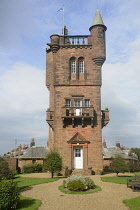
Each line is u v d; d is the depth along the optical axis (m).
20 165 46.28
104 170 36.78
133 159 51.00
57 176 27.17
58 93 30.66
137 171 44.28
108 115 30.80
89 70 31.14
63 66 31.28
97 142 29.36
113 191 18.09
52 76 33.50
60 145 29.28
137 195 16.84
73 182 18.39
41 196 16.73
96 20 31.75
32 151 47.69
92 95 30.58
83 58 31.70
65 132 29.58
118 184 20.86
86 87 30.78
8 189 14.05
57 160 25.20
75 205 14.51
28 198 16.09
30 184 20.92
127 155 50.88
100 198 16.06
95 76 30.97
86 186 18.39
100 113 30.12
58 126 29.81
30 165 37.75
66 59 31.44
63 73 31.11
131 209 13.54
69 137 29.45
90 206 14.30
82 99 30.48
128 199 15.59
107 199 15.81
